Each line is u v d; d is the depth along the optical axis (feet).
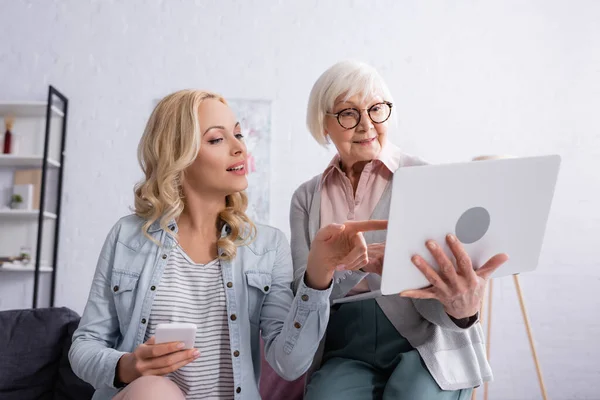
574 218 11.99
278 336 4.25
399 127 12.23
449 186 3.48
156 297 4.34
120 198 12.26
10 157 11.72
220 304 4.40
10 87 12.53
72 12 12.67
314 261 4.02
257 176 12.03
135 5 12.64
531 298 11.75
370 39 12.48
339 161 5.49
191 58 12.49
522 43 12.42
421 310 4.55
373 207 5.17
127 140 12.37
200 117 4.50
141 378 3.49
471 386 4.54
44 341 5.93
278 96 12.37
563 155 12.12
